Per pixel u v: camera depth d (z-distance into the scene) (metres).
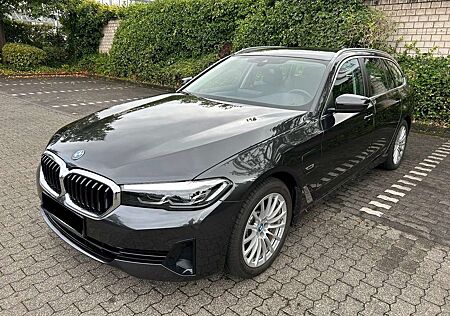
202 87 4.06
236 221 2.51
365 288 2.73
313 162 3.16
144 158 2.45
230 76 4.04
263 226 2.80
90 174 2.42
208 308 2.48
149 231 2.26
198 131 2.79
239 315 2.43
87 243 2.53
